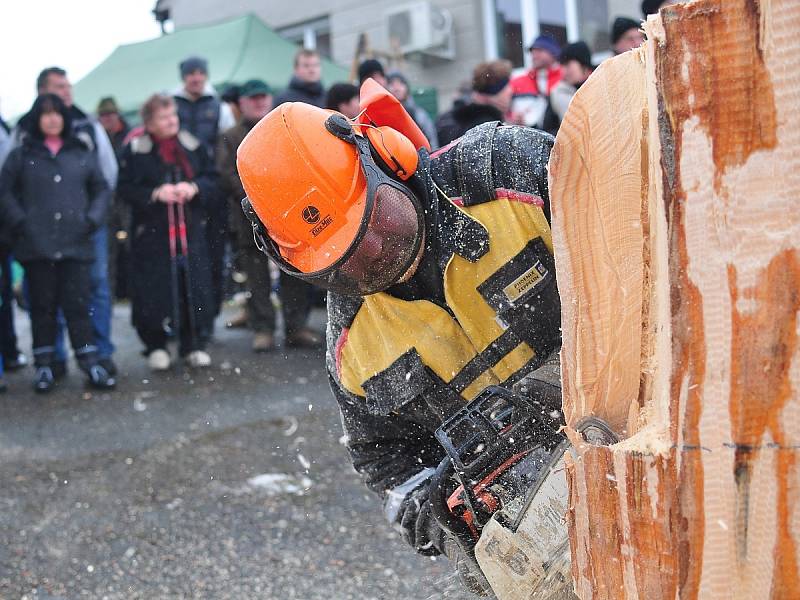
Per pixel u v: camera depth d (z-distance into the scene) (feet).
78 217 17.37
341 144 5.37
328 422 14.88
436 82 30.19
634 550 3.91
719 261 3.51
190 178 18.22
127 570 10.10
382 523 10.85
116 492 12.38
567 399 4.42
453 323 5.66
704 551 3.66
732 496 3.57
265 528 10.94
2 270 19.57
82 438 14.85
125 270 26.22
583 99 4.05
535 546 4.83
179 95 20.12
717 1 3.36
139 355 20.86
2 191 17.15
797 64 3.26
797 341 3.38
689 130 3.51
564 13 29.37
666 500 3.73
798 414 3.41
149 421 15.57
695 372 3.61
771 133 3.35
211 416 15.60
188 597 9.42
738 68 3.37
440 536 5.91
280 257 5.58
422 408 5.91
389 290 5.73
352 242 5.17
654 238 3.91
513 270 5.48
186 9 36.50
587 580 4.18
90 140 18.07
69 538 10.98
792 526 3.46
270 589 9.46
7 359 20.08
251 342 21.03
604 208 4.09
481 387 5.70
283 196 5.33
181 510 11.63
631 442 3.91
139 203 18.20
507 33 29.96
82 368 17.89
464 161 5.56
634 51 3.92
